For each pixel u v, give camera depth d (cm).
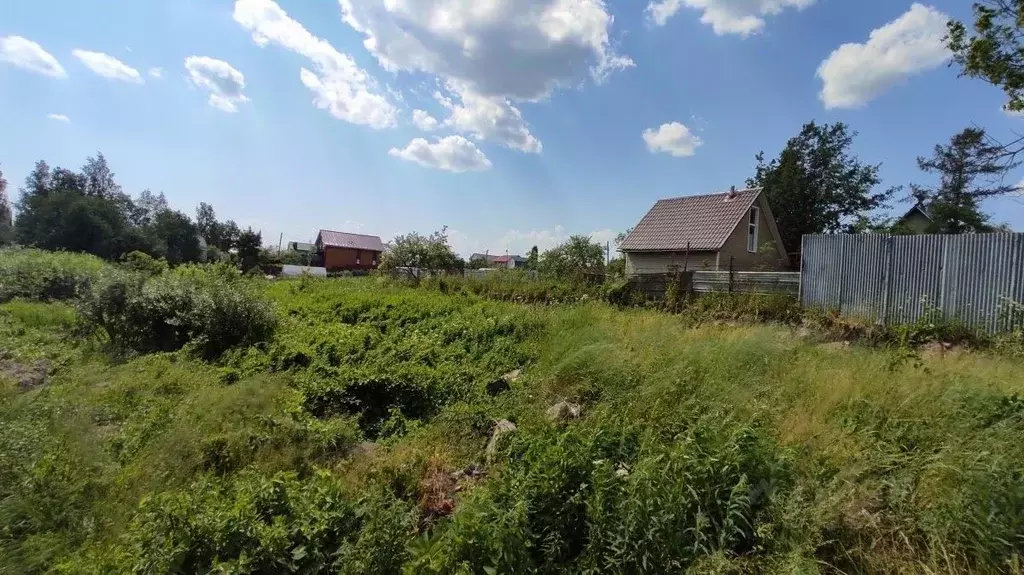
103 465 384
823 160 2797
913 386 435
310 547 272
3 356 764
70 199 3525
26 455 365
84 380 625
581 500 295
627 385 519
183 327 870
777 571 247
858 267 1017
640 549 262
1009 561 234
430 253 2264
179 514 270
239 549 261
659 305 1184
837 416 402
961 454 303
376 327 980
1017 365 562
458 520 273
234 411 490
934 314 870
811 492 299
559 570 273
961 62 1004
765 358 557
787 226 2864
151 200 5281
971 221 2347
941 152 2422
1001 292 835
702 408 436
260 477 337
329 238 5559
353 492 348
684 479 294
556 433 385
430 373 632
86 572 260
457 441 466
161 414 484
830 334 917
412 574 248
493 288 1567
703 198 2253
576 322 862
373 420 566
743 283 1180
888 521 278
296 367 695
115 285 880
